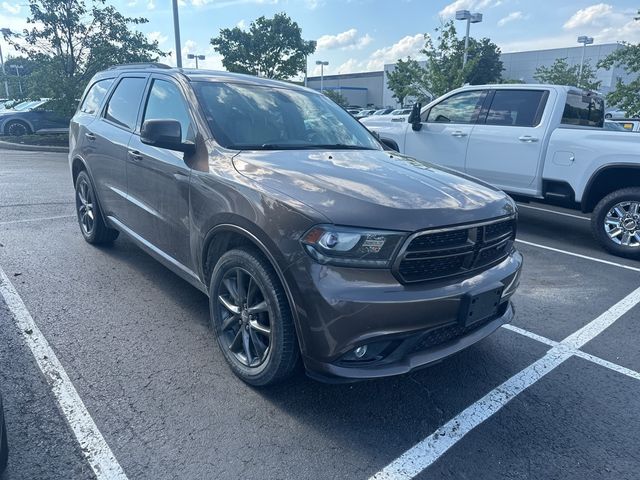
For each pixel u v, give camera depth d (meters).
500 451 2.53
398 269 2.45
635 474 2.40
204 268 3.26
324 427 2.64
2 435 1.93
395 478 2.32
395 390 3.02
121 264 4.88
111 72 5.15
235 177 2.91
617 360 3.51
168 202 3.54
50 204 7.45
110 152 4.45
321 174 2.87
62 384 2.88
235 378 3.03
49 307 3.88
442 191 2.86
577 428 2.74
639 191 5.84
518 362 3.43
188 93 3.63
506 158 6.83
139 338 3.47
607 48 46.72
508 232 3.07
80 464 2.29
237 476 2.28
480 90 7.28
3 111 17.58
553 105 6.48
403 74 20.67
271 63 25.58
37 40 15.81
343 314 2.36
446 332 2.69
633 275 5.42
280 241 2.52
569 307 4.45
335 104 4.59
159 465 2.31
